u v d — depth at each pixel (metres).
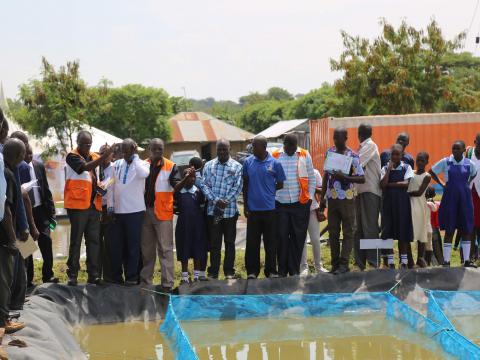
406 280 9.99
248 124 69.25
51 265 9.33
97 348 8.04
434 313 8.99
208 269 9.88
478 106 33.03
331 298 9.55
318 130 19.11
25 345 6.46
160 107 48.12
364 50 31.73
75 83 24.53
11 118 25.05
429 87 31.50
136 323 9.06
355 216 10.00
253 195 9.54
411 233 10.23
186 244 9.62
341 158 9.81
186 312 9.18
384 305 9.62
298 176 9.75
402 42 31.58
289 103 64.56
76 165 8.86
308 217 9.91
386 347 8.05
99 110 26.28
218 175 9.47
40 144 25.11
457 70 47.34
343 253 9.98
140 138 46.91
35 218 9.05
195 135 50.34
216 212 9.35
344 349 7.99
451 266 10.77
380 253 10.82
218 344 8.21
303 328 8.91
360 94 31.67
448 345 7.79
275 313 9.38
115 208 9.27
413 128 19.16
